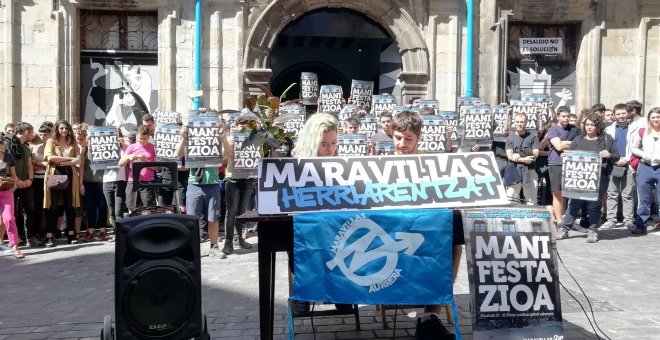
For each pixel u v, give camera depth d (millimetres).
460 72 14852
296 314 5285
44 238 10906
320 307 6199
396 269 4234
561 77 15750
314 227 4270
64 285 7711
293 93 21141
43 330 5715
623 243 9695
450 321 5336
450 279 4230
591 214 9766
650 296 6445
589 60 15273
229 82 14156
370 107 13320
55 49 13695
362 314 5895
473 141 11258
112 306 6602
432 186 4566
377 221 4266
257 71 14062
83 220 12273
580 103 15469
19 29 13656
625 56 15359
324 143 5156
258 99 5582
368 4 14500
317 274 4250
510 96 15688
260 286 4414
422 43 14578
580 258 8477
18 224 11086
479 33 14898
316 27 15961
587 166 9586
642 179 10438
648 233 10648
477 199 4520
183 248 4344
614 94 15406
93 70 14250
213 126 8875
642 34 15188
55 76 13711
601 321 5508
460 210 4344
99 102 14289
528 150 10477
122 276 4262
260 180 4520
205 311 6176
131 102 14328
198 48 13859
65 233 11719
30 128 10516
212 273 7992
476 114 11258
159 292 4293
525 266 4211
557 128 10469
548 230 4277
